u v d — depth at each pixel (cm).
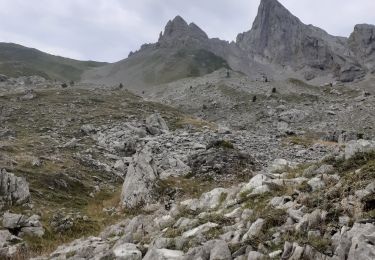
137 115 7944
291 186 1403
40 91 10188
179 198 2739
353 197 1070
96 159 4138
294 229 1035
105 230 1858
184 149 4484
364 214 988
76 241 1738
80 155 4128
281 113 11688
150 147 4416
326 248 913
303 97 14188
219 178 3256
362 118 10469
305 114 11344
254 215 1218
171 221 1515
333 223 1001
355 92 14962
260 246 1009
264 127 10700
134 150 4747
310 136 9200
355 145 1512
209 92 16150
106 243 1517
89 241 1589
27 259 1694
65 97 9519
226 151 3644
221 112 13250
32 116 7194
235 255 1009
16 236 2036
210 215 1383
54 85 13650
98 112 7912
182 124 7312
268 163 3684
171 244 1184
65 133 5962
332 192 1156
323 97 14212
